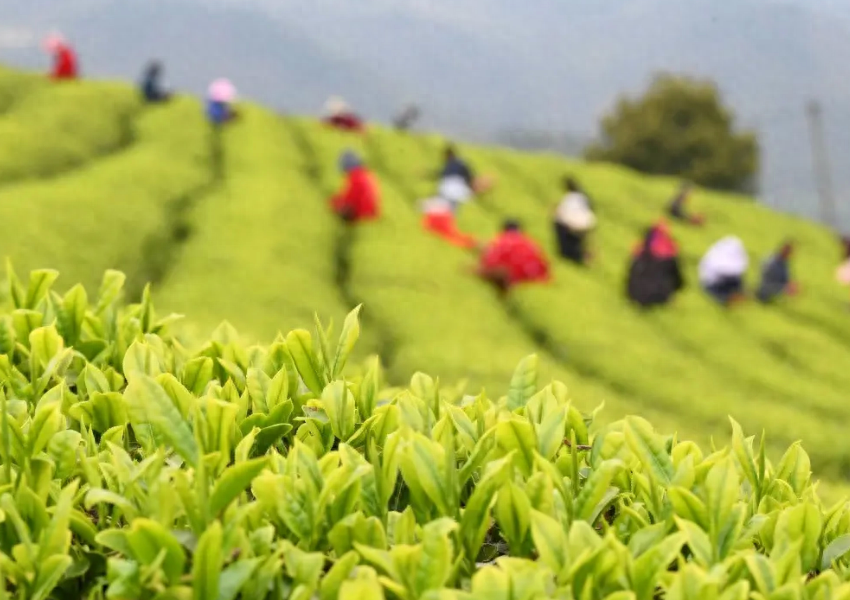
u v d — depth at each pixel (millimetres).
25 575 1891
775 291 23641
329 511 2133
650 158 68000
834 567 2344
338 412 2699
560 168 36188
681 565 1959
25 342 3477
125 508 1959
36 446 2328
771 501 2529
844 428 13133
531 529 1969
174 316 3893
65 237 15711
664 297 19875
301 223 20406
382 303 15688
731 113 69312
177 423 2145
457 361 12875
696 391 13789
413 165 32188
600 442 2600
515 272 18391
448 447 2201
